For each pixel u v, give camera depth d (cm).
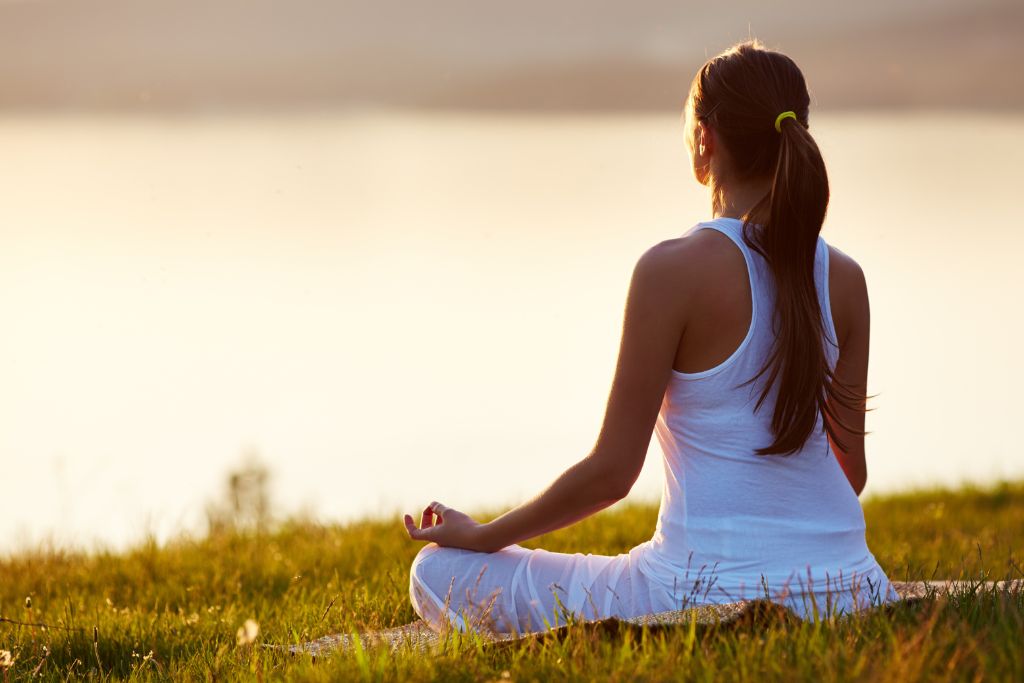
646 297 497
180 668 637
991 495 1609
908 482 1884
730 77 516
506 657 512
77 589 973
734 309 496
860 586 507
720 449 502
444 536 573
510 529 543
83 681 642
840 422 532
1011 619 502
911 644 431
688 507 508
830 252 536
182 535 1264
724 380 498
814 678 429
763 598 490
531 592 556
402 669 505
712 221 512
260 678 528
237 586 959
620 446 505
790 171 489
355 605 759
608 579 545
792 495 502
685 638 471
